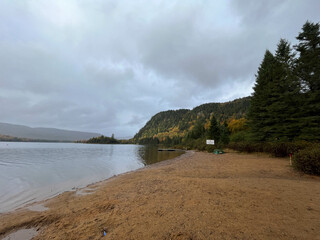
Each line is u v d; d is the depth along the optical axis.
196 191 5.37
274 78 22.00
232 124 50.81
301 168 7.72
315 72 18.77
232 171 9.48
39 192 8.44
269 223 2.99
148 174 10.35
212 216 3.43
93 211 4.51
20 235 3.69
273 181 6.16
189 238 2.68
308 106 17.67
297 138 17.33
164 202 4.57
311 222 2.96
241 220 3.17
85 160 24.95
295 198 4.24
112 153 41.78
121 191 6.57
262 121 21.56
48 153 39.12
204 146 38.88
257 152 19.53
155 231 3.03
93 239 3.01
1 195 8.00
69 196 6.90
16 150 48.75
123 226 3.38
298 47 21.14
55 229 3.70
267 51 27.20
